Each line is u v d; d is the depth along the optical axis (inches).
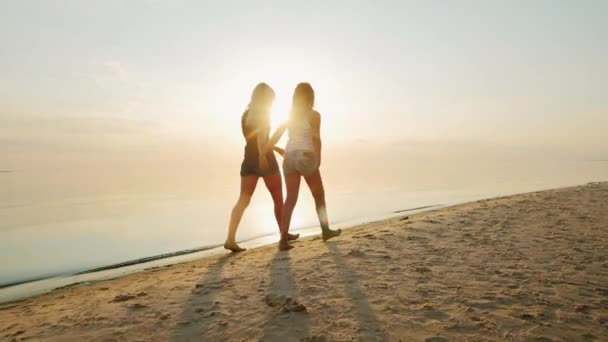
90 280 182.2
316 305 109.7
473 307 105.4
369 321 97.9
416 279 130.6
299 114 193.2
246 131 208.1
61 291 162.9
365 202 468.8
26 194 901.2
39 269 211.3
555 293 114.3
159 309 113.3
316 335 90.7
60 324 107.3
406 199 492.7
